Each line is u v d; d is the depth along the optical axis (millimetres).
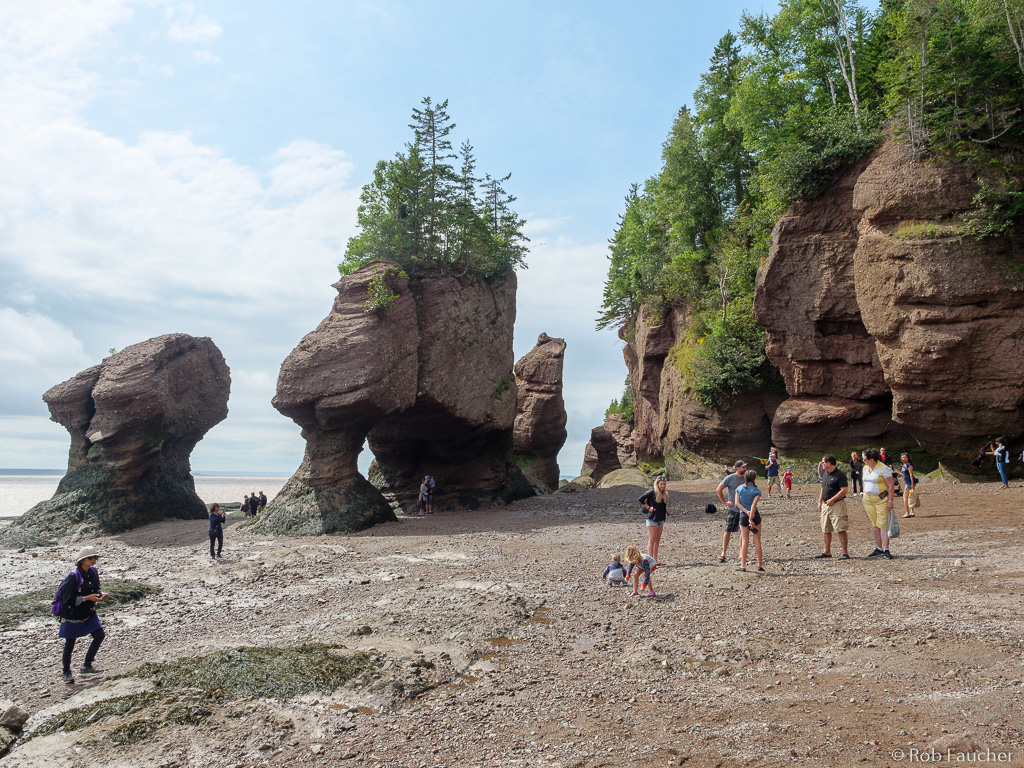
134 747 6742
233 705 7656
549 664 8820
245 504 37094
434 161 33781
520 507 33375
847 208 31547
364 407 27734
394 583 15008
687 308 48500
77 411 32594
